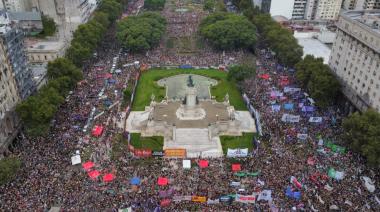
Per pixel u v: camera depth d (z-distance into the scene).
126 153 122.19
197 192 101.12
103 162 115.62
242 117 151.12
